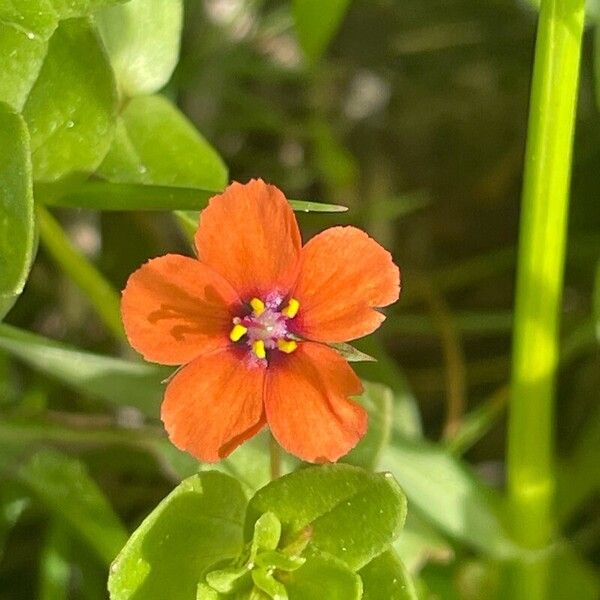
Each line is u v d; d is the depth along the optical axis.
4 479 0.07
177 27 0.06
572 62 0.06
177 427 0.05
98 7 0.05
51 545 0.07
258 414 0.05
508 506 0.07
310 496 0.05
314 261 0.05
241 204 0.05
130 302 0.05
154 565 0.05
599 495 0.08
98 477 0.08
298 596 0.05
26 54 0.05
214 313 0.05
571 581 0.08
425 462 0.07
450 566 0.08
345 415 0.05
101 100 0.06
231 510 0.05
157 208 0.06
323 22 0.07
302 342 0.05
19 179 0.05
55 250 0.07
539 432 0.07
